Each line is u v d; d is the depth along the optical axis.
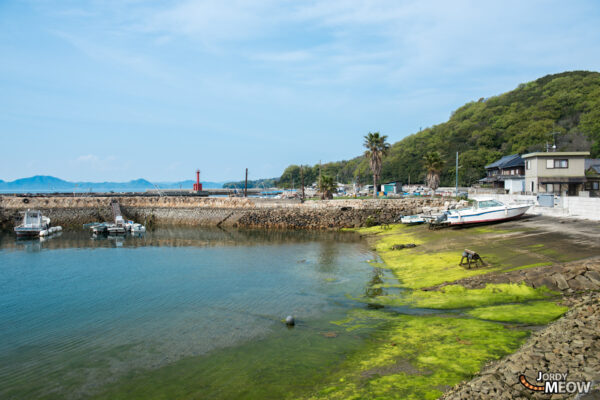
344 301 19.36
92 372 12.73
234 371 12.17
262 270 28.64
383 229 50.69
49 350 14.80
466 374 10.17
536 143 86.56
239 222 66.56
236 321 17.16
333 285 22.86
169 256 36.66
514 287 16.92
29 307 20.75
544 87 116.38
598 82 103.81
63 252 40.16
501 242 26.62
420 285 20.55
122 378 12.20
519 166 60.22
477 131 109.62
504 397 8.27
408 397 9.38
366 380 10.62
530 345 10.80
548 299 15.46
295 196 94.38
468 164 95.62
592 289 15.29
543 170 43.94
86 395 11.23
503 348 11.44
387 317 16.09
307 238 48.28
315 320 16.66
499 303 15.87
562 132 87.88
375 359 11.98
